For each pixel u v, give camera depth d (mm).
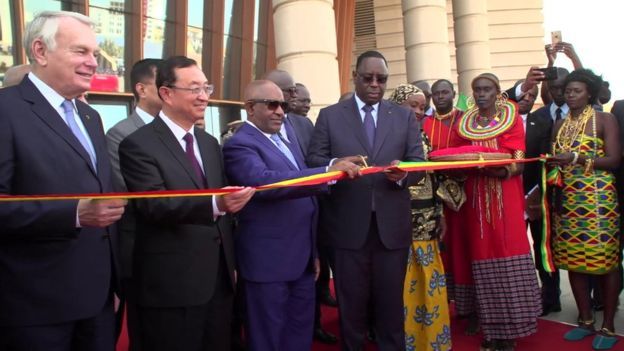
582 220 3471
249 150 2678
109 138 2969
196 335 2318
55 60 1895
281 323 2680
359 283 2885
